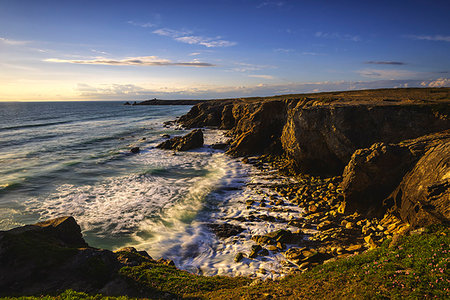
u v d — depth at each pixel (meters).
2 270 9.31
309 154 31.88
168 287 10.73
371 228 17.28
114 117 123.81
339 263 11.41
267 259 15.55
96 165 37.62
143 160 41.38
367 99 38.75
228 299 9.68
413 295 7.83
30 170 34.22
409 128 25.64
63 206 23.55
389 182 19.39
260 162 38.91
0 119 108.00
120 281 10.51
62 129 76.31
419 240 10.69
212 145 51.41
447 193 12.09
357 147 27.64
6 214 21.72
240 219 21.05
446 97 33.81
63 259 10.43
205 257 16.12
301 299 9.16
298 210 22.47
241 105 66.50
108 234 18.89
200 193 26.94
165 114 145.12
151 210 22.92
